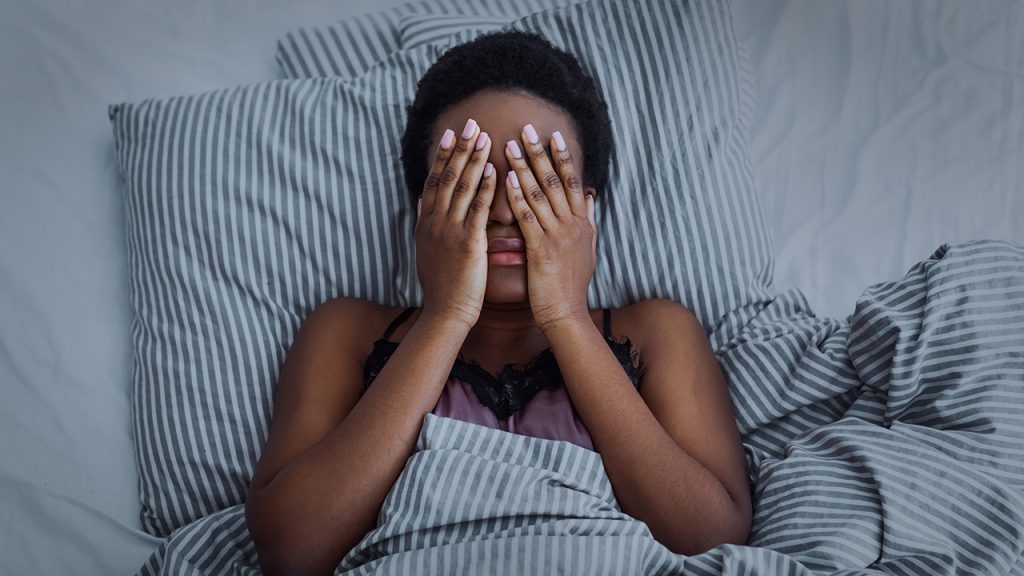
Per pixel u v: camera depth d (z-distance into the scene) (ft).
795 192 5.25
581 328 3.74
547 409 3.75
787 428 4.29
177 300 4.58
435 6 5.33
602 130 4.31
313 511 3.43
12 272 4.97
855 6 5.62
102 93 5.39
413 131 4.20
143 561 4.17
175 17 5.58
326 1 5.64
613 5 4.82
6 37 5.47
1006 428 3.72
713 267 4.63
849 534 3.42
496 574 3.13
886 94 5.43
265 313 4.55
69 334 4.86
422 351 3.67
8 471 4.41
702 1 4.84
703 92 4.76
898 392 3.90
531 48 4.00
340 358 4.03
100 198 5.17
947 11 5.57
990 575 3.32
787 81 5.51
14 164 5.21
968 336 3.91
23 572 4.13
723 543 3.52
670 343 4.06
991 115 5.29
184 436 4.36
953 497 3.50
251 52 5.55
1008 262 4.08
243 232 4.63
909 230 5.07
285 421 3.85
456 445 3.49
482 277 3.72
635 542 3.21
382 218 4.64
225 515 3.94
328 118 4.78
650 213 4.66
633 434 3.58
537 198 3.69
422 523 3.32
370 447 3.50
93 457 4.58
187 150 4.75
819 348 4.32
